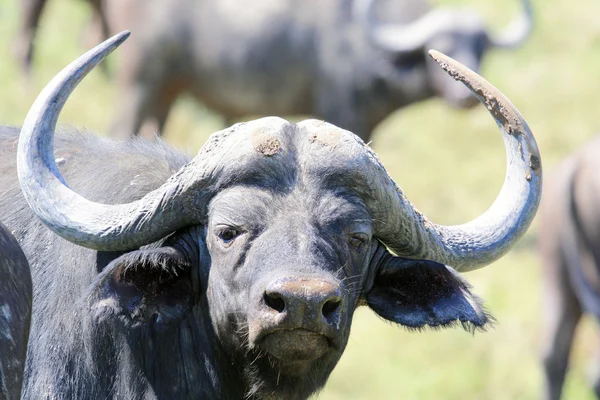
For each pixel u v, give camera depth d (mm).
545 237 38875
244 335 19141
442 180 50938
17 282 17875
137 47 47688
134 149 22500
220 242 19141
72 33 58719
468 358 40406
